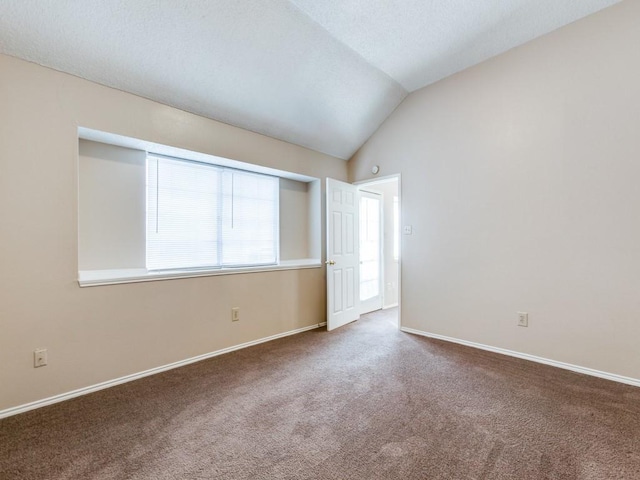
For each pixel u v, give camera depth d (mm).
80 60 2072
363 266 4645
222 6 2109
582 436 1653
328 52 2756
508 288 2848
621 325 2275
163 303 2580
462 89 3146
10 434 1704
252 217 3529
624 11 2244
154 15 2018
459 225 3182
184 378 2426
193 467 1453
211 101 2729
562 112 2527
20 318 1937
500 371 2502
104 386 2258
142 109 2449
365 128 3857
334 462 1480
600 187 2354
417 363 2686
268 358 2840
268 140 3373
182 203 2971
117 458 1514
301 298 3723
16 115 1919
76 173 2139
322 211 4000
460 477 1374
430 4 2293
